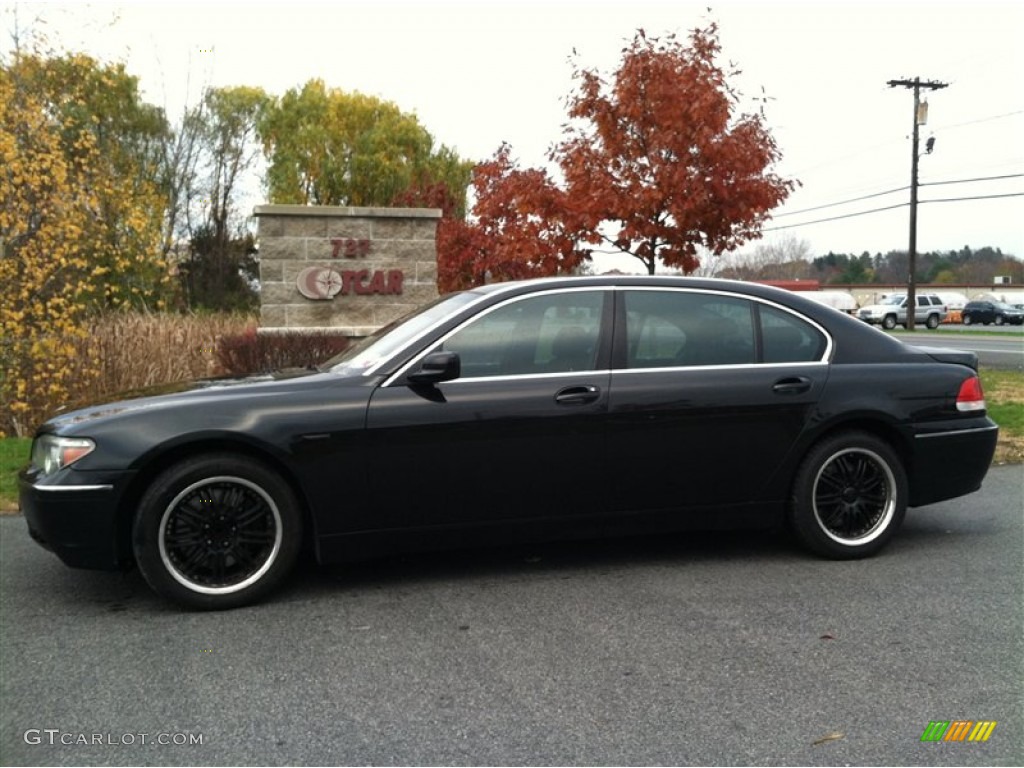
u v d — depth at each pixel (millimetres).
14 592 4590
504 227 17266
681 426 4727
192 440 4180
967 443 5188
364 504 4402
